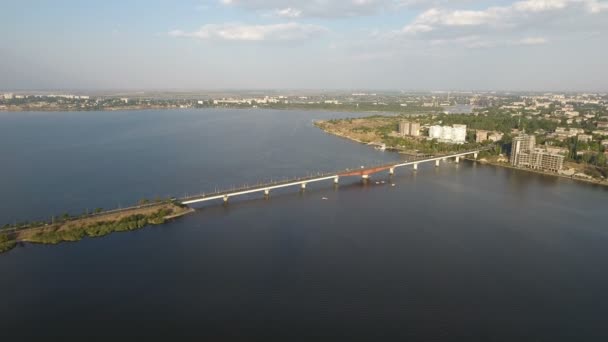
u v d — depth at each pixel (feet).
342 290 591.37
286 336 493.77
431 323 521.65
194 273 638.94
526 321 530.27
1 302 563.89
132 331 502.38
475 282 620.90
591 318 538.47
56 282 614.34
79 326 513.45
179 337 491.72
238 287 598.75
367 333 500.74
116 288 597.93
